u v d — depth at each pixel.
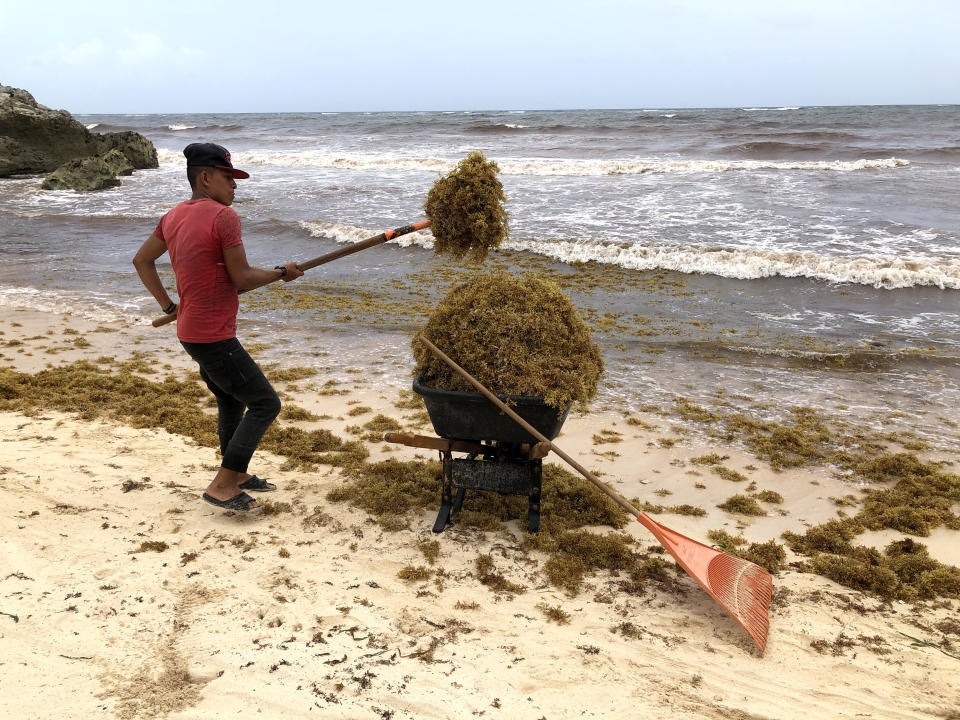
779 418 6.11
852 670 2.93
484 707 2.59
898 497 4.64
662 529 3.63
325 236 14.55
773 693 2.77
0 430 5.26
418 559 3.71
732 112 82.69
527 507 4.36
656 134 38.94
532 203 16.91
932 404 6.40
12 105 27.34
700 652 3.03
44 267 12.35
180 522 3.97
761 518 4.43
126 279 11.45
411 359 7.59
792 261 11.23
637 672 2.87
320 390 6.61
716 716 2.62
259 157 29.25
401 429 5.65
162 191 21.77
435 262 12.45
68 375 6.59
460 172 3.82
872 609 3.43
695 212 15.30
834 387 6.85
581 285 10.81
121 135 28.78
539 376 3.62
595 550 3.81
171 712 2.47
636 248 12.17
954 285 10.27
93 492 4.28
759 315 9.34
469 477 4.01
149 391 6.29
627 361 7.62
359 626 3.06
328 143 39.09
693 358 7.72
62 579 3.29
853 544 4.10
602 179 21.03
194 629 2.97
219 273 3.61
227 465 4.03
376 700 2.59
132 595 3.20
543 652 2.96
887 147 29.09
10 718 2.38
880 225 13.58
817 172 21.48
